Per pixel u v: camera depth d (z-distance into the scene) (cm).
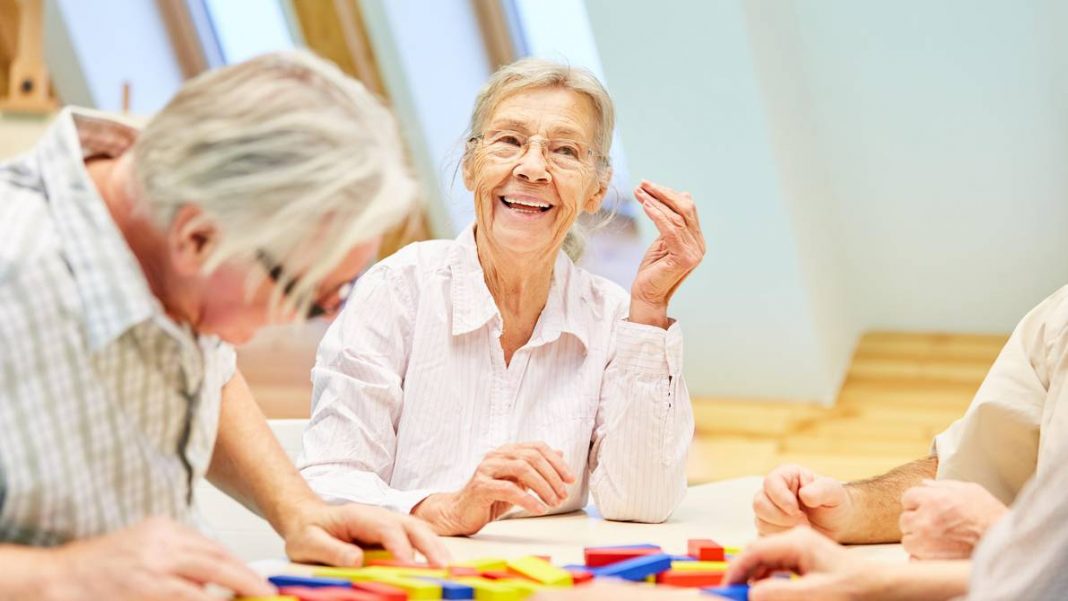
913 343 491
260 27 515
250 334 117
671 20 388
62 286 109
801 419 438
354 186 103
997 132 439
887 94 445
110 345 112
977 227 464
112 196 111
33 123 405
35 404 109
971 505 134
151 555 104
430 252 203
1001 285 475
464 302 196
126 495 118
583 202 199
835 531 159
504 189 193
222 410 149
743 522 186
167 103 105
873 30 432
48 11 493
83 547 104
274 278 107
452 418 193
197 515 132
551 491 165
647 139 414
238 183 102
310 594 115
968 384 453
